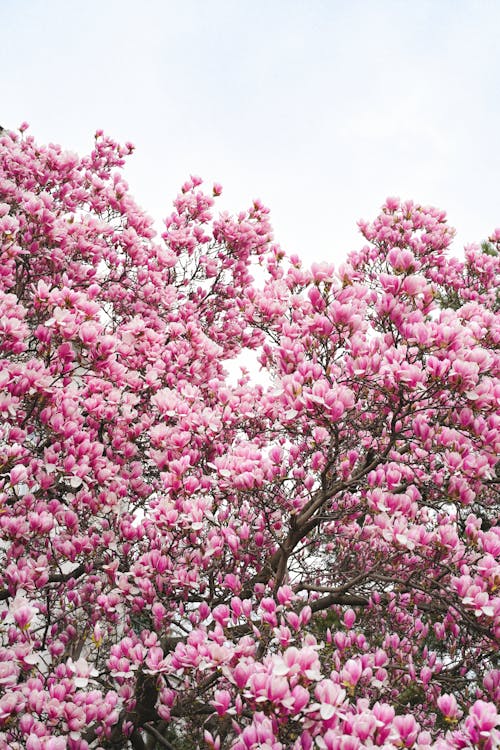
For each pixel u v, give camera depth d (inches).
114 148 323.0
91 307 171.5
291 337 170.9
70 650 182.4
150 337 220.8
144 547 185.8
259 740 97.7
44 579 157.0
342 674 113.7
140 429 199.0
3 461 151.0
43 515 162.2
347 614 150.3
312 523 169.0
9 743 126.0
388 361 145.9
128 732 165.5
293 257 215.2
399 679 171.6
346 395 141.9
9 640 158.6
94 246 244.8
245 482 158.7
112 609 162.1
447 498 157.8
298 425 169.3
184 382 205.0
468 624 149.3
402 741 101.1
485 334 175.8
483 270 291.9
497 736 97.4
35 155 270.2
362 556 189.8
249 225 296.4
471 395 139.9
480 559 144.8
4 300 171.3
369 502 150.1
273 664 106.0
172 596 170.4
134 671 158.2
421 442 153.9
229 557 181.3
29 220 224.2
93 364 173.8
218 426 187.9
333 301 151.5
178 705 153.3
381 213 277.7
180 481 161.5
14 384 161.9
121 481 190.4
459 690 164.4
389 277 148.2
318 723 100.6
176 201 304.5
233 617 139.1
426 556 156.6
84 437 169.8
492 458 152.9
